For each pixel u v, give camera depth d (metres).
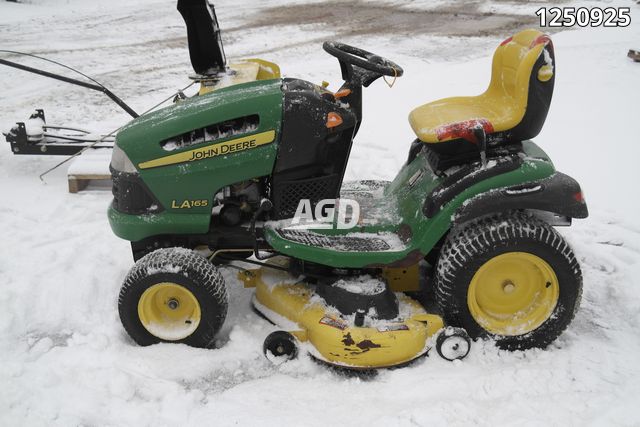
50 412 2.67
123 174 3.05
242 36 10.52
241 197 3.21
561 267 2.97
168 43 10.15
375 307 3.00
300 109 2.99
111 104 7.16
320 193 3.18
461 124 2.96
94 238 4.31
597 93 7.38
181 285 2.97
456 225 2.99
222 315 3.07
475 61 8.84
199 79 4.02
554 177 2.96
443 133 2.95
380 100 7.29
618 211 4.64
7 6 12.84
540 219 3.07
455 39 10.33
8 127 6.40
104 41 10.19
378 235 3.17
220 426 2.61
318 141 3.03
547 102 2.95
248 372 2.99
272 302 3.27
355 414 2.68
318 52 9.48
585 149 5.77
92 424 2.63
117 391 2.81
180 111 3.09
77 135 5.48
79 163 5.11
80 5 13.38
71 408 2.70
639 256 4.04
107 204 4.91
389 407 2.72
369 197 3.62
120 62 8.95
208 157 2.99
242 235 3.17
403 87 7.72
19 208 4.77
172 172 3.00
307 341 3.03
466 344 2.98
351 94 3.13
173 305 3.10
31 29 10.90
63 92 7.57
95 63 8.86
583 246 4.17
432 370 2.93
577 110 6.83
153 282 2.97
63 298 3.54
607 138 6.03
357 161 5.58
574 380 2.88
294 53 9.41
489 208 2.90
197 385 2.91
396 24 11.60
